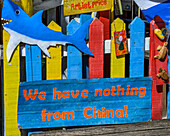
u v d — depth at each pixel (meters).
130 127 2.82
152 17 2.73
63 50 2.71
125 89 2.77
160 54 2.79
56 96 2.68
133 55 2.78
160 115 2.89
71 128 2.78
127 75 3.14
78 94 2.70
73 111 2.72
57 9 2.90
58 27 2.63
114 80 2.74
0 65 2.64
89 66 2.71
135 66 2.80
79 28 2.65
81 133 2.72
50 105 2.68
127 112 2.80
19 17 2.55
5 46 2.56
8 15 2.54
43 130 2.75
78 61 2.70
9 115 2.65
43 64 2.98
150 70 2.82
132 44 2.76
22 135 2.72
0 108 2.74
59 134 2.69
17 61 2.61
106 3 2.67
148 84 2.81
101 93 2.73
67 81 2.67
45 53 2.63
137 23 2.75
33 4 2.63
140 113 2.83
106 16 2.72
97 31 2.68
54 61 2.66
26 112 2.65
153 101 2.86
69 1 2.65
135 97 2.81
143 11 2.72
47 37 2.61
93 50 2.70
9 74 2.61
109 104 2.76
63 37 2.64
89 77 2.73
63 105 2.70
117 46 2.72
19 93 2.61
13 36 2.56
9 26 2.54
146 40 2.80
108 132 2.76
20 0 2.55
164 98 2.95
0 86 2.70
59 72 2.69
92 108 2.74
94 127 2.78
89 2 2.66
